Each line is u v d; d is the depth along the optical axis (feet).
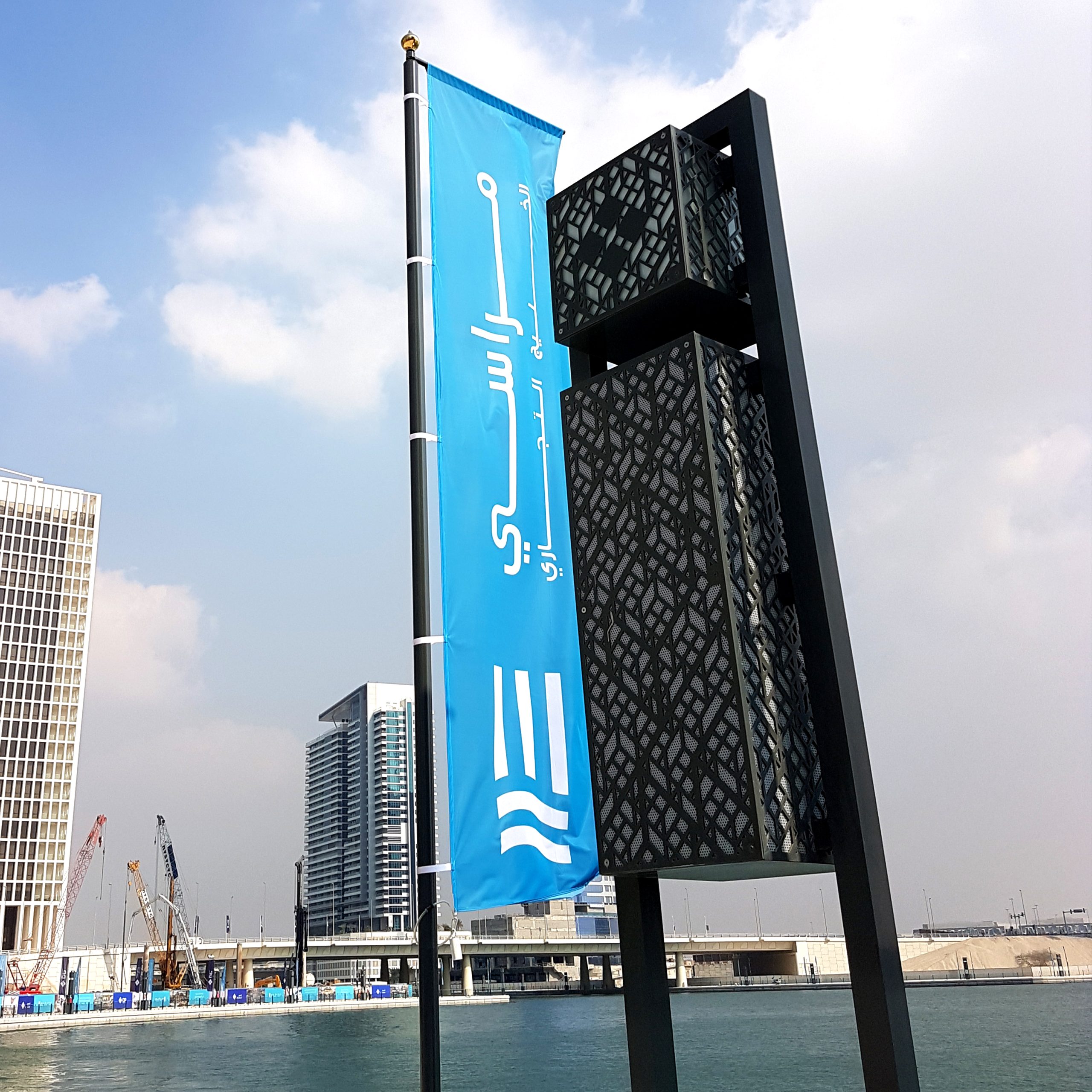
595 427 28.43
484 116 37.09
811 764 25.26
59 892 498.28
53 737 522.47
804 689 25.89
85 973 455.22
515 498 33.27
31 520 551.18
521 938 575.38
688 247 27.30
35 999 394.52
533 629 32.37
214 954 494.18
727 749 23.98
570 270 30.60
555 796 31.40
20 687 521.65
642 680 25.99
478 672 30.83
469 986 494.59
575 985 588.09
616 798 26.00
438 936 28.09
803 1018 326.85
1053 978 580.71
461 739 29.94
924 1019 314.35
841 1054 210.59
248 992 472.44
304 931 506.07
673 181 27.94
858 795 23.54
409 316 33.27
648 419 27.22
